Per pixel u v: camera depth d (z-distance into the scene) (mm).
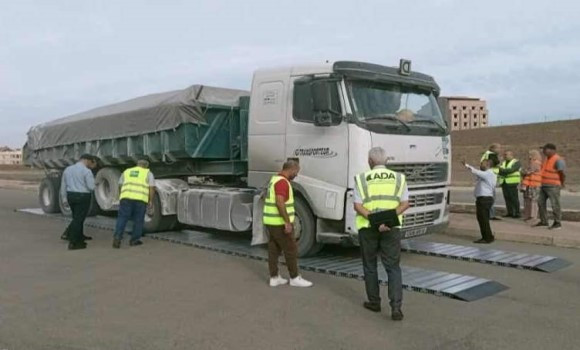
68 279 8188
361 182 6492
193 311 6547
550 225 12711
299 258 9477
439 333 5777
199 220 11156
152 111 11969
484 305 6816
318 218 9156
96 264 9266
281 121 9516
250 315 6387
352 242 8719
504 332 5809
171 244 11227
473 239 11742
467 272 8609
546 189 12344
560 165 12133
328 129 8836
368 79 8773
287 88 9445
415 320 6215
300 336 5676
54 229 13453
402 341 5531
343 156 8656
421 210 9141
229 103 11719
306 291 7480
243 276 8367
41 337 5656
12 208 18812
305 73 9211
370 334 5742
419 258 9727
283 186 7637
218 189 11180
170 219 12289
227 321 6164
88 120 14445
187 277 8297
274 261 7750
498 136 67188
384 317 6324
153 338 5613
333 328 5930
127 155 13070
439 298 7145
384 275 8281
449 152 9852
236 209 10406
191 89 11477
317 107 8742
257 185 9945
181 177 12484
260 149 9852
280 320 6199
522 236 11367
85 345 5422
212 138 11477
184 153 11352
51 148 16484
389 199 6375
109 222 14234
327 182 8875
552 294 7332
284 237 7668
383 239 6371
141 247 10906
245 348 5332
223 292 7418
